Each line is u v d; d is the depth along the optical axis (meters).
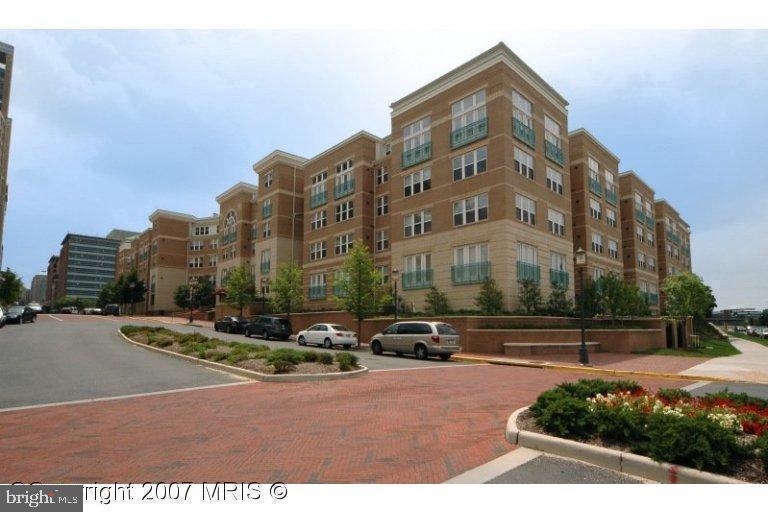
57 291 148.00
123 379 12.30
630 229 46.97
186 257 73.88
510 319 24.38
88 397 9.95
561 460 5.80
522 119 29.56
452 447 6.39
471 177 28.84
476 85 29.34
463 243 28.67
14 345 19.66
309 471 5.47
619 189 47.97
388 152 40.44
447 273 29.42
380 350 22.42
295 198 47.34
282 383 11.93
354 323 30.75
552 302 28.77
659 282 56.25
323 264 41.28
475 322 23.52
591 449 5.70
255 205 56.59
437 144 31.31
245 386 11.45
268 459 5.90
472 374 14.94
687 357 22.59
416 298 31.11
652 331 27.53
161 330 25.11
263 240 47.50
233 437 6.89
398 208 33.53
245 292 43.41
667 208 59.50
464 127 29.66
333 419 8.02
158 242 72.12
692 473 4.94
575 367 17.55
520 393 10.98
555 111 33.28
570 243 32.94
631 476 5.28
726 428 5.27
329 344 25.23
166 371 13.71
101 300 84.88
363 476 5.30
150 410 8.70
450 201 29.89
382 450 6.27
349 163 40.06
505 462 5.73
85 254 142.88
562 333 24.45
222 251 60.31
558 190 32.56
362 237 37.62
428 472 5.41
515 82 29.17
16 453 6.18
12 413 8.47
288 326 30.17
